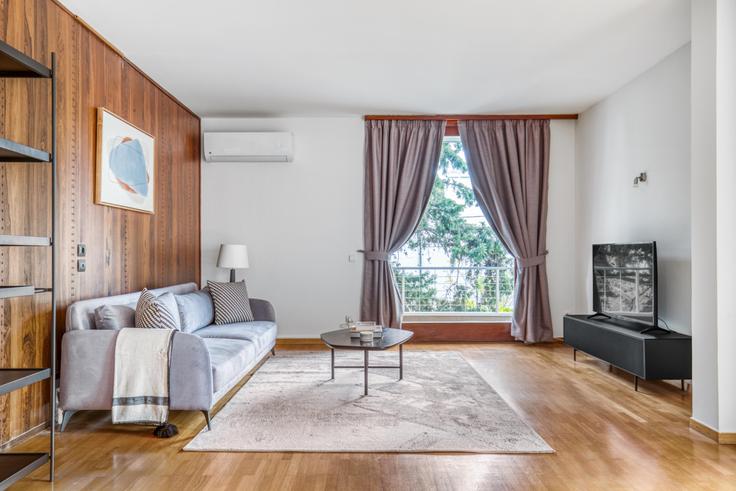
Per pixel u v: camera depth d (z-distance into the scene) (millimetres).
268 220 5602
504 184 5523
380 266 5469
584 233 5371
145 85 4199
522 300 5492
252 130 5609
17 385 1969
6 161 2355
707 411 2730
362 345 3400
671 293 3822
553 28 3391
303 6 3070
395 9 3117
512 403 3332
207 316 4301
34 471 2285
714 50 2648
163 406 2725
